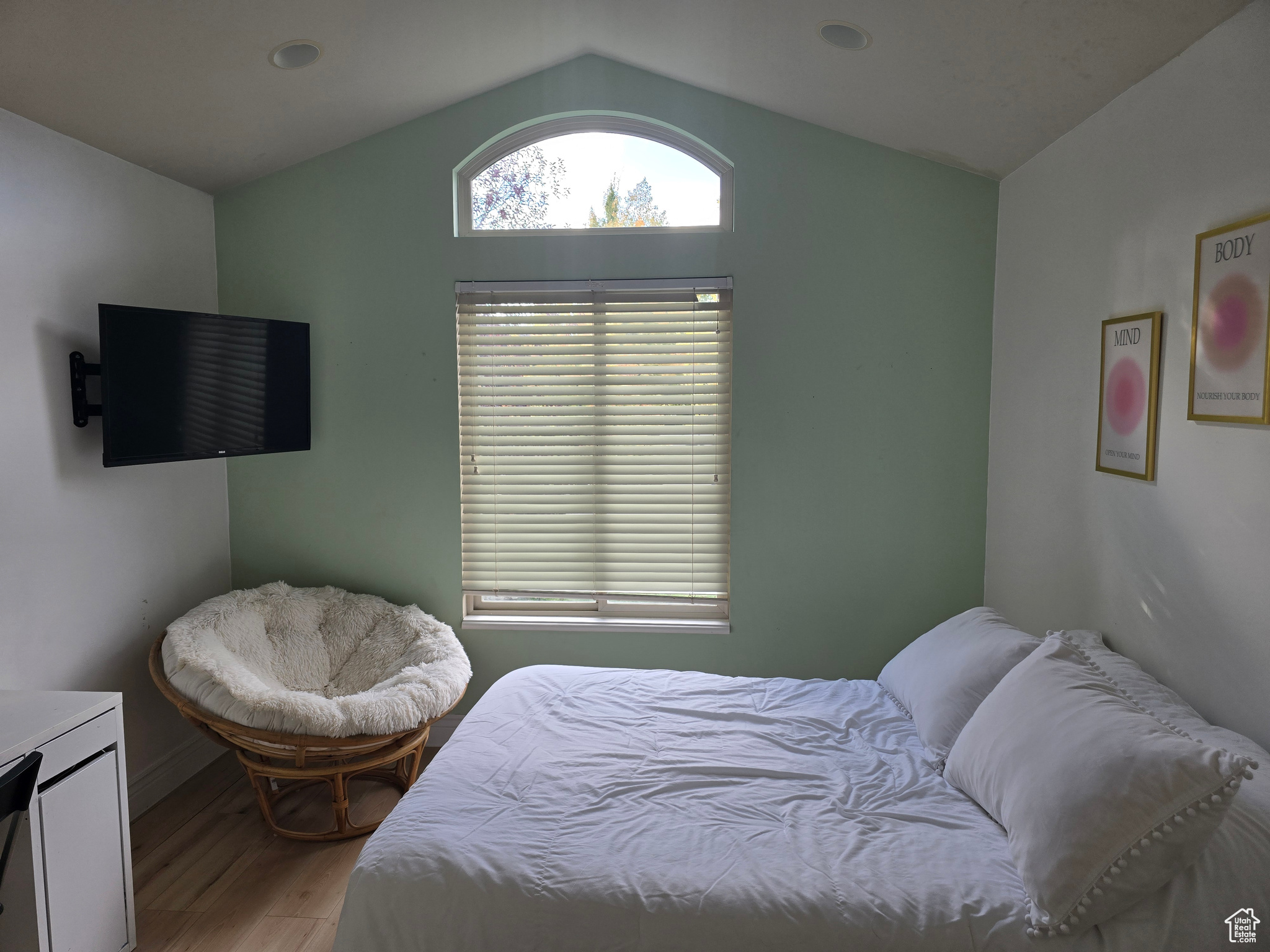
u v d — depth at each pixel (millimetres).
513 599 3604
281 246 3439
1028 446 2949
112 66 2381
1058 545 2719
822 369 3322
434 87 3125
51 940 1937
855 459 3346
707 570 3457
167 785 3107
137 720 2988
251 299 3467
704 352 3369
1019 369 3018
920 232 3254
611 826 1862
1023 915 1539
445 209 3387
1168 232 2092
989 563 3305
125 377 2695
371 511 3518
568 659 3506
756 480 3375
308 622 3309
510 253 3381
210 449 3004
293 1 2291
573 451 3447
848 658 3416
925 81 2600
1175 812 1455
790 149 3264
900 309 3283
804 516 3377
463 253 3395
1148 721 1652
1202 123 1945
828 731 2406
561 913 1605
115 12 2156
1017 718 1879
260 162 3279
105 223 2854
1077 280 2590
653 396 3402
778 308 3314
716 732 2385
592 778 2086
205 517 3418
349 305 3441
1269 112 1716
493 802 1962
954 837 1802
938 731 2229
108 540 2857
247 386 3145
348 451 3502
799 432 3350
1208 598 1939
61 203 2652
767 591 3414
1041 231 2846
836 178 3260
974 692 2219
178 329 2865
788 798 1999
